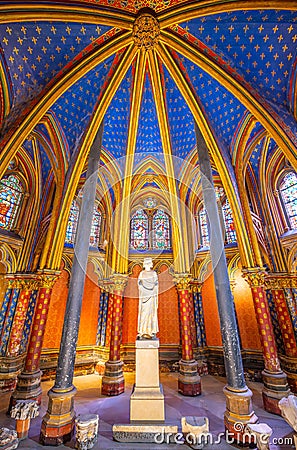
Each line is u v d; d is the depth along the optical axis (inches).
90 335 538.9
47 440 232.5
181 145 488.7
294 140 302.5
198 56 353.4
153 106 474.6
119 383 398.6
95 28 327.6
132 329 546.3
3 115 315.0
